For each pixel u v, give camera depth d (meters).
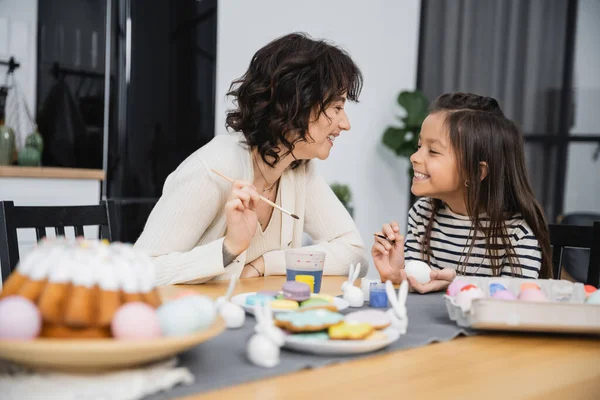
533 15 4.32
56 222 1.35
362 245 1.60
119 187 3.00
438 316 0.94
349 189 3.93
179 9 3.16
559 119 4.30
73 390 0.49
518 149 1.44
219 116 3.40
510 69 4.39
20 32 2.86
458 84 4.55
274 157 1.43
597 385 0.65
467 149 1.36
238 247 1.21
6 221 1.24
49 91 2.94
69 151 2.96
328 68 1.37
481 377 0.62
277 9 3.71
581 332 0.79
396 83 4.53
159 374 0.53
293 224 1.56
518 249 1.38
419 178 1.43
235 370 0.60
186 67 3.20
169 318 0.55
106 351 0.48
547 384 0.61
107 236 1.47
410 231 1.61
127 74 3.00
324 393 0.55
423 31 4.68
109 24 2.98
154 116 3.10
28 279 0.55
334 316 0.71
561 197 4.30
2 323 0.50
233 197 1.19
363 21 4.25
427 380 0.60
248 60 3.56
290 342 0.66
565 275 2.44
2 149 2.65
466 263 1.45
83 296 0.53
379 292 0.99
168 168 3.15
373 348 0.68
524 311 0.78
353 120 4.23
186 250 1.33
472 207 1.39
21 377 0.50
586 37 4.24
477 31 4.48
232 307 0.80
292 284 0.87
